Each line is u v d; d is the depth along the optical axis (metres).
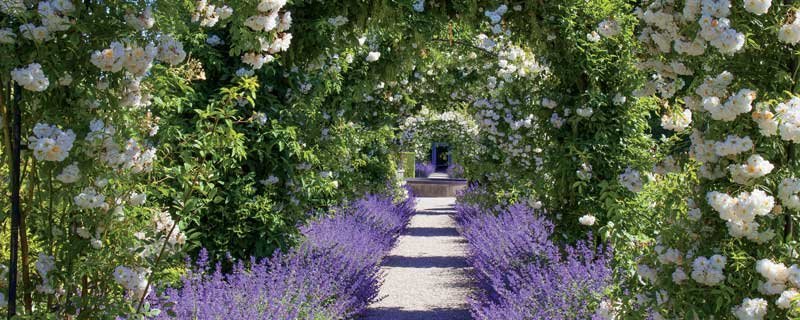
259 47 3.62
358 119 8.84
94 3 2.55
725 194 2.54
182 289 4.27
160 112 4.39
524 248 6.05
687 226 2.82
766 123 2.48
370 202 10.48
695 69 2.86
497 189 10.44
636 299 3.11
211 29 5.08
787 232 2.62
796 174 2.57
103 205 2.75
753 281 2.57
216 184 5.16
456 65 9.43
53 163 2.58
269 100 5.20
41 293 2.77
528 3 4.98
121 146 2.67
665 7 2.78
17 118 2.50
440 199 21.31
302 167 5.64
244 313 4.04
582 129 5.53
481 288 6.68
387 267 8.52
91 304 2.75
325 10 4.83
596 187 5.43
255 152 5.30
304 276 4.79
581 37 5.18
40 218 2.74
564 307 4.35
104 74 2.63
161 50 2.82
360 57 6.75
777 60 2.66
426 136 15.58
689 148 2.99
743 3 2.58
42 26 2.44
